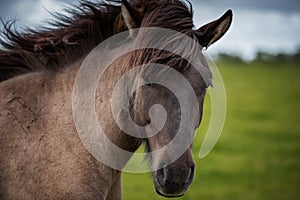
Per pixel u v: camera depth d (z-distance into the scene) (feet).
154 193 14.17
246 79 139.23
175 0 12.53
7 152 12.95
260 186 43.62
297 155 59.06
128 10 12.26
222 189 41.65
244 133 72.90
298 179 46.65
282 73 157.58
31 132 12.94
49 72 13.51
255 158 56.70
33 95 13.29
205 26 12.61
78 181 12.64
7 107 13.26
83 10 13.57
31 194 12.76
